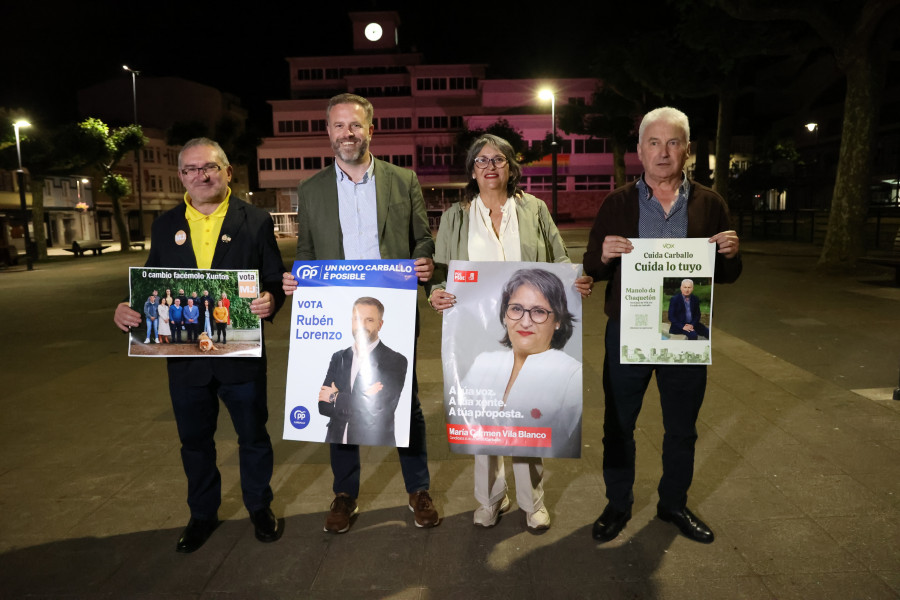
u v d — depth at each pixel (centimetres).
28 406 554
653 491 357
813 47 1386
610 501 313
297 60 5631
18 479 396
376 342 302
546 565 286
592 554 294
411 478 331
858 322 809
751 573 275
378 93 5600
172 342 297
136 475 398
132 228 5119
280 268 319
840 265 1277
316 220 325
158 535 323
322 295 306
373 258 324
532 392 294
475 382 297
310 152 5450
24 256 2912
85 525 335
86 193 4562
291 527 327
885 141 3697
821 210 2103
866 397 502
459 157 5384
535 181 5300
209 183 296
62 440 465
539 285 291
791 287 1115
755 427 443
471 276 296
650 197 298
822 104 4416
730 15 1311
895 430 432
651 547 299
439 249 323
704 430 440
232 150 5062
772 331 771
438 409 517
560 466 396
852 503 332
